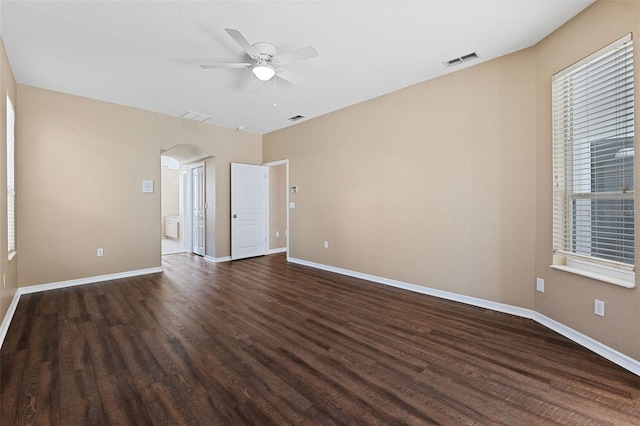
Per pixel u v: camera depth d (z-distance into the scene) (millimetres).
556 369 2111
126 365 2160
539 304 2920
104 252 4480
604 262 2330
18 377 2008
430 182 3740
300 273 4965
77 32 2684
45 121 3967
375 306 3389
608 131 2334
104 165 4465
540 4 2348
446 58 3191
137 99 4383
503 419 1633
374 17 2498
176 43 2875
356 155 4629
